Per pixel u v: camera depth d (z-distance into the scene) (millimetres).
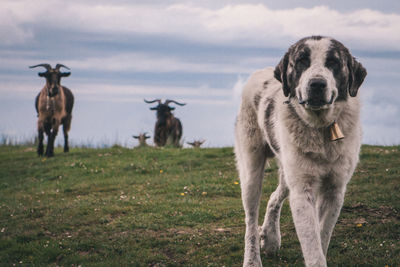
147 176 11023
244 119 5559
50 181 11312
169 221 7297
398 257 5195
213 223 7168
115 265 5688
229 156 12477
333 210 4418
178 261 5824
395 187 7902
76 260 5953
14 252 6312
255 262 5098
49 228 7188
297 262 5449
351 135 4277
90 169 12062
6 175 12492
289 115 4395
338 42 4266
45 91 14875
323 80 3867
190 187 9492
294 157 4309
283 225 6730
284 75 4500
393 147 11867
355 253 5461
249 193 5395
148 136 22969
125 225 7168
